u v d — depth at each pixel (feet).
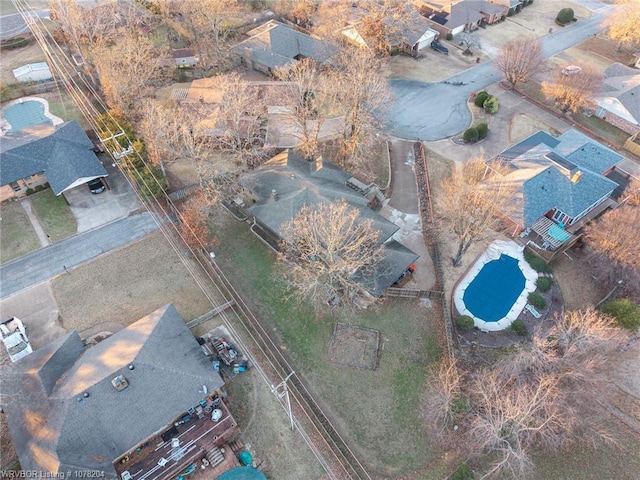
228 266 174.81
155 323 139.95
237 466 124.67
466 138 234.38
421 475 128.36
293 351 152.35
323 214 163.73
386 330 159.43
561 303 171.83
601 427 139.33
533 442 134.62
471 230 165.48
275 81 260.62
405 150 231.09
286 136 230.27
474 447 129.29
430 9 336.08
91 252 176.55
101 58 219.00
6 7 322.55
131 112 217.56
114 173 209.36
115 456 116.67
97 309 159.22
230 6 294.46
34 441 116.37
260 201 181.06
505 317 166.09
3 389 125.39
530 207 184.55
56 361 132.57
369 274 161.58
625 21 302.45
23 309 158.40
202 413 132.46
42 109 240.53
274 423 134.92
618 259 169.07
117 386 121.39
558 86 251.39
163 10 303.68
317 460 128.77
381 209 200.13
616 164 220.64
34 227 184.65
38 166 193.06
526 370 136.87
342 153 220.02
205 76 273.13
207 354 146.41
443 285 173.06
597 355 138.72
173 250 178.40
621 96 245.24
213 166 191.11
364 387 145.38
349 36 295.07
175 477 122.21
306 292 165.58
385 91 219.00
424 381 147.95
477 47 318.24
